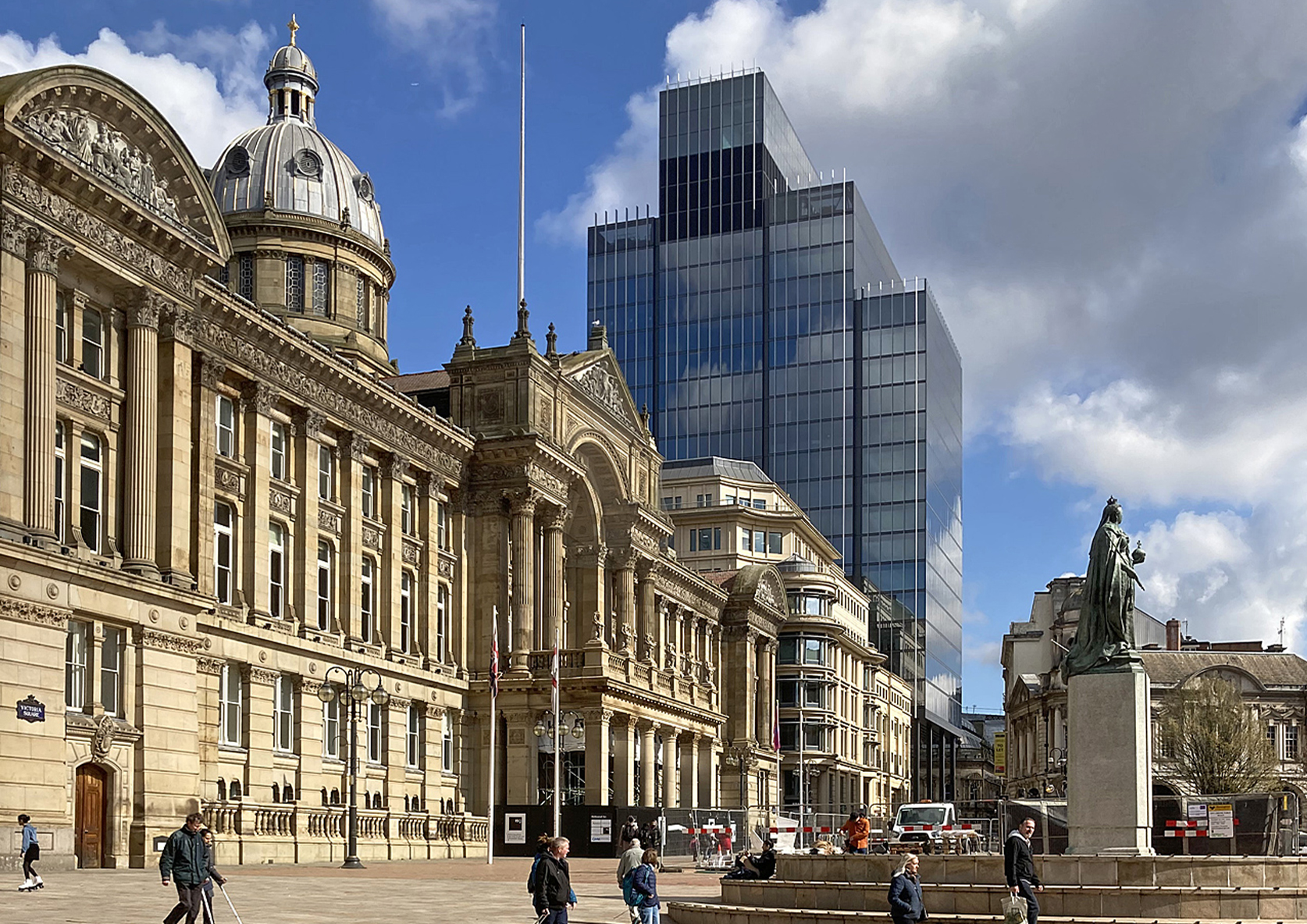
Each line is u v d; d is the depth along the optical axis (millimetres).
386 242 81938
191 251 47406
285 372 55625
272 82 84938
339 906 30891
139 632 43656
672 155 179625
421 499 67375
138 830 42688
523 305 73312
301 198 77812
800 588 128500
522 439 70250
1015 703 163000
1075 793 32531
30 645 39094
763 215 174750
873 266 186250
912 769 161625
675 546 141000
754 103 177500
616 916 30906
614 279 179125
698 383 173250
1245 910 26547
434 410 71000
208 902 22469
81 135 43312
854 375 168250
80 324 43656
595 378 81000
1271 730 142375
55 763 39469
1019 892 23594
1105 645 33031
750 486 146000
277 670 53469
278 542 56062
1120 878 27750
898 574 163500
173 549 45969
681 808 71562
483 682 69500
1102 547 33500
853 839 40344
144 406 45312
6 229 39719
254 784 51562
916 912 22078
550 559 73188
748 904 30938
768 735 112438
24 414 40219
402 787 62219
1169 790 124562
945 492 179250
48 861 38781
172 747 44656
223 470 52000
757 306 172625
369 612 62438
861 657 142375
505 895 35500
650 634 87000
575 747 68062
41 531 40156
